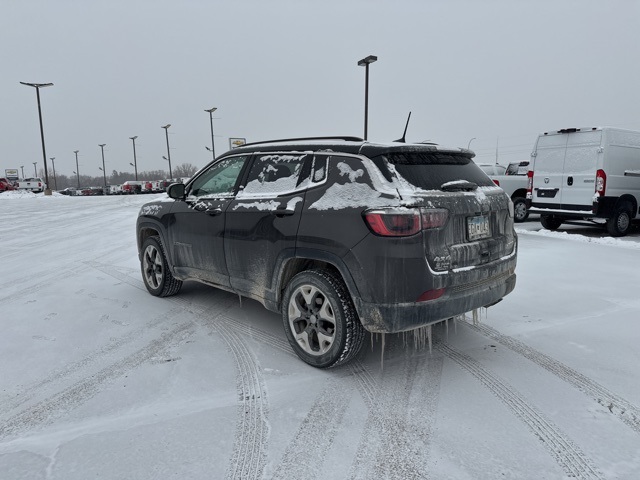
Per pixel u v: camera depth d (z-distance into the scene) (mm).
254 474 2191
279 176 3635
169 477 2174
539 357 3496
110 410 2768
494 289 3318
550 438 2473
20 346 3713
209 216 4090
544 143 10195
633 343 3742
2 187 41656
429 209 2854
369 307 2916
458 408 2777
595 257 7219
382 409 2766
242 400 2877
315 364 3281
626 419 2654
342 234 2996
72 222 12953
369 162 3064
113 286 5625
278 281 3482
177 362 3416
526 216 12438
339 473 2199
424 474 2188
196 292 5324
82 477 2176
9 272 6438
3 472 2209
